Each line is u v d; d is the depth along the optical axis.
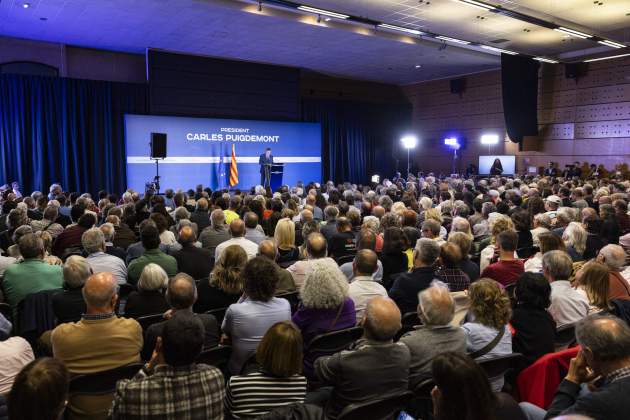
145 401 1.61
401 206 6.85
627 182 11.38
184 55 14.59
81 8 10.36
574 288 3.14
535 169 17.09
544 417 2.01
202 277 4.23
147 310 3.09
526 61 16.03
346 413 1.90
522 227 5.25
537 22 11.23
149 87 14.08
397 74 18.86
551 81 16.73
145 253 3.95
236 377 1.93
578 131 16.14
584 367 1.85
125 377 2.21
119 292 3.78
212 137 15.19
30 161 12.79
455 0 10.00
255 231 5.44
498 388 2.36
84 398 2.16
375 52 14.90
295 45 13.81
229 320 2.68
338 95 19.55
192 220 6.75
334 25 12.08
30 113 12.62
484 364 2.26
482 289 2.46
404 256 4.36
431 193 10.80
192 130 14.80
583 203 7.69
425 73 18.70
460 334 2.32
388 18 11.41
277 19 11.30
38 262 3.59
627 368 1.63
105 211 6.95
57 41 13.10
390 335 2.12
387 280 4.25
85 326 2.27
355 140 19.75
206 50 14.27
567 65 16.00
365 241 4.13
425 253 3.40
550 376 2.32
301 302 2.88
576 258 4.52
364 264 3.24
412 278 3.35
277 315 2.70
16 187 11.45
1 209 7.95
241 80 15.78
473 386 1.33
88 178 13.66
